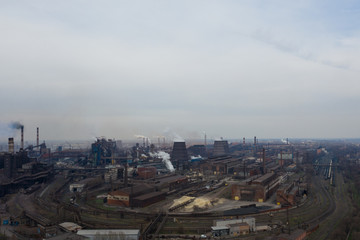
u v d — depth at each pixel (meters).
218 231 106.94
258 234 109.31
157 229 112.31
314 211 144.25
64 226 113.31
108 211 140.50
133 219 127.62
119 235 98.44
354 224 118.25
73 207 143.12
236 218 125.12
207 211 140.75
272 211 142.25
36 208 149.50
